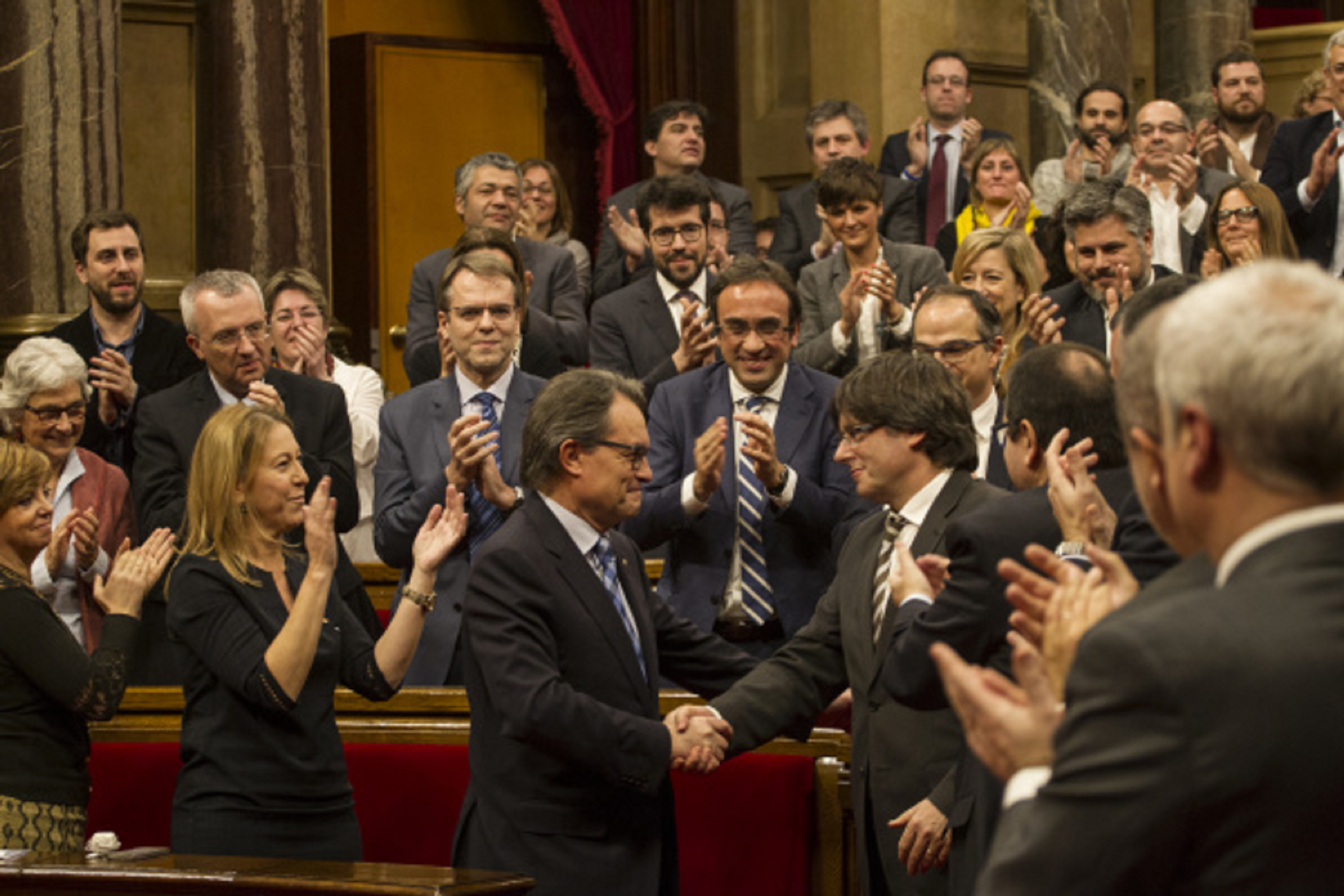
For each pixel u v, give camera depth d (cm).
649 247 809
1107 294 574
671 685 564
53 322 752
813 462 529
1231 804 175
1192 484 188
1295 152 771
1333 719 174
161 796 503
